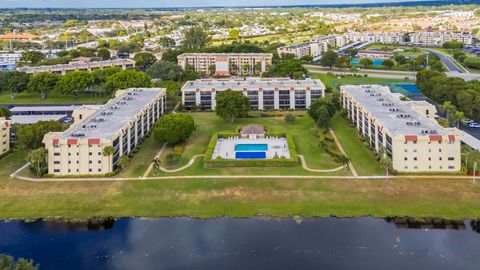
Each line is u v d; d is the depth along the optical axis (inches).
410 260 4827.8
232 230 5472.4
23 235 5403.5
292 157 7593.5
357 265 4736.7
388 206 5964.6
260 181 6801.2
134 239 5305.1
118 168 7342.5
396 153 6993.1
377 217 5728.3
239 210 5935.0
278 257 4881.9
